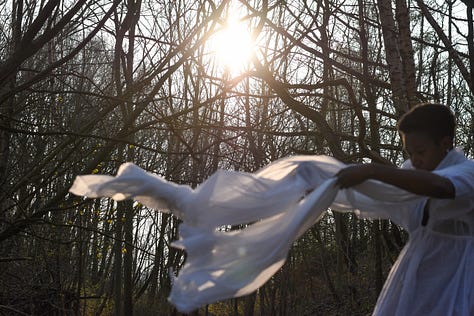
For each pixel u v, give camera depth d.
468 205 2.40
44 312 8.68
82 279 9.60
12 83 6.90
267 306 9.61
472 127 9.52
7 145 7.98
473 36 7.77
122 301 10.78
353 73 7.26
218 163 9.06
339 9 7.49
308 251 9.60
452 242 2.53
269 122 8.86
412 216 2.64
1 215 6.85
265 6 6.62
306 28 7.06
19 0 7.12
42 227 8.57
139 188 2.46
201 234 2.33
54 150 6.76
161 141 9.48
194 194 2.43
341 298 9.50
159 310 10.28
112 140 5.84
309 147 9.55
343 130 10.58
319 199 2.32
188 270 2.27
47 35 5.07
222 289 2.24
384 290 2.67
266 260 2.30
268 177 2.57
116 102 6.31
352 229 10.20
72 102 8.20
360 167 2.30
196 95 7.86
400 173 2.27
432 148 2.48
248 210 2.39
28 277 8.66
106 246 9.34
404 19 6.93
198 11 7.50
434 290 2.50
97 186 2.47
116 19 7.41
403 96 6.92
